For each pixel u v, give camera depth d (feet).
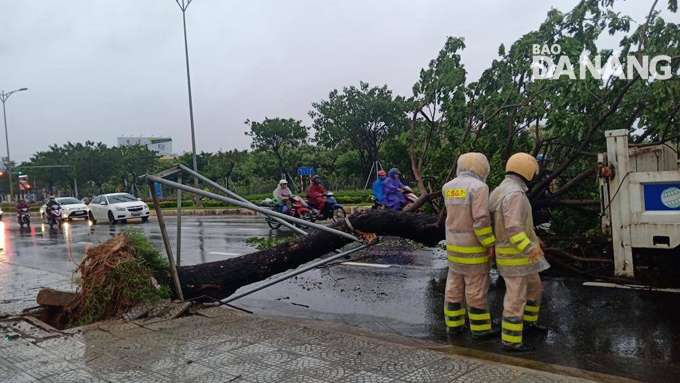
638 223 19.85
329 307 21.75
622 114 25.22
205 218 80.64
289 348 13.99
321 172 119.44
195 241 47.65
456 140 29.12
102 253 19.72
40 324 17.71
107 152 166.50
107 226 73.26
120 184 167.73
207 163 148.05
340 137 101.91
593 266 23.57
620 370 13.34
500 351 15.14
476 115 27.91
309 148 122.83
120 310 18.34
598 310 18.38
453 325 16.76
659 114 22.39
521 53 26.05
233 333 15.60
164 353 13.99
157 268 20.40
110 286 18.62
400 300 21.97
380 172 46.96
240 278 20.94
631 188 19.94
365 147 104.83
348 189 110.01
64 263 38.50
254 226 59.88
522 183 15.39
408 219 22.88
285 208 52.08
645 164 22.66
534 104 25.39
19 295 24.08
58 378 12.55
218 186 21.17
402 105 97.76
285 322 16.80
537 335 16.30
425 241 23.59
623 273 20.42
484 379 11.24
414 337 16.98
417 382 11.26
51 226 76.43
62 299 19.66
